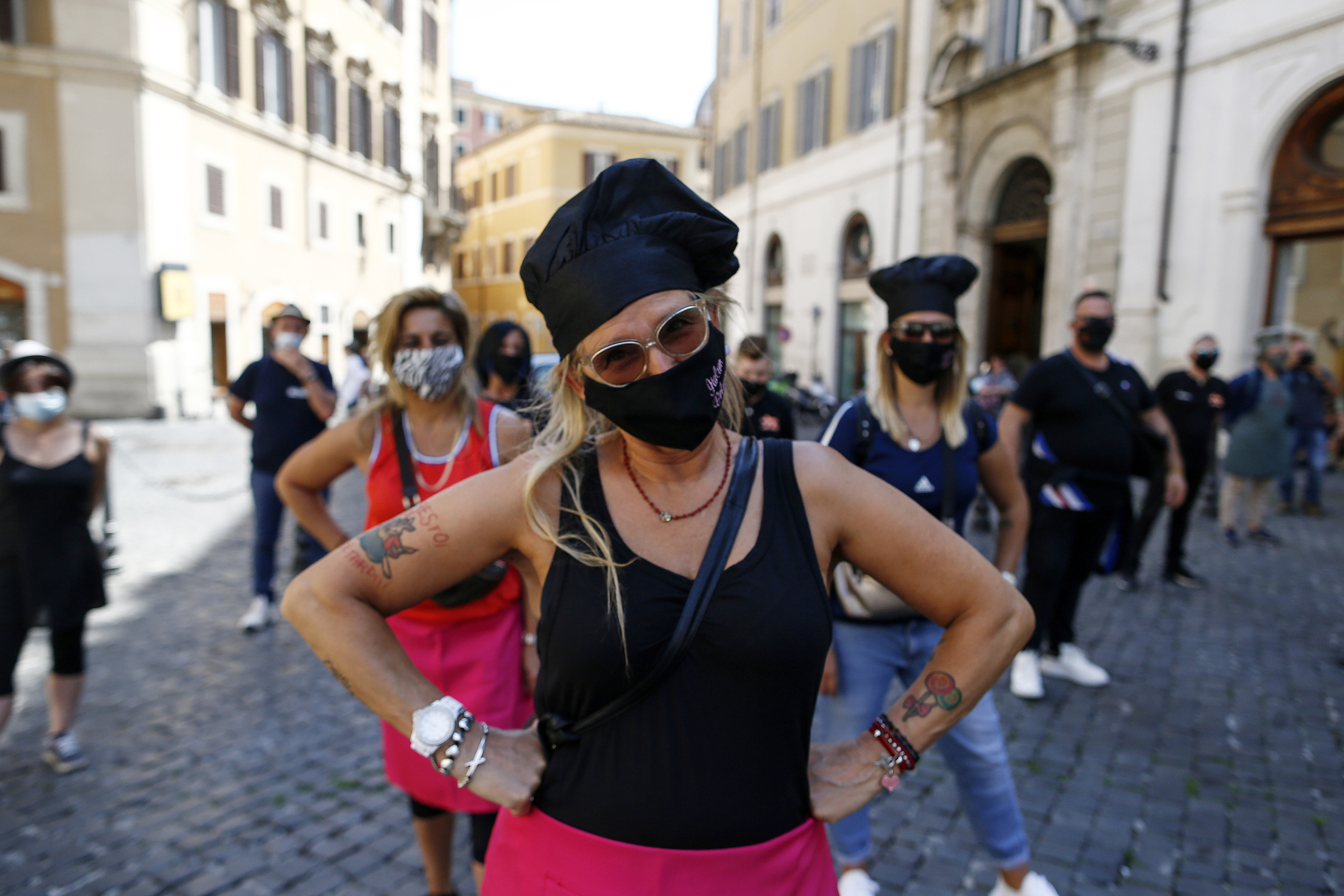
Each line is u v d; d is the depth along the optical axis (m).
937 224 16.88
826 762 1.28
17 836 2.95
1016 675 4.12
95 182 16.95
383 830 3.01
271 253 21.36
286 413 5.05
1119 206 12.59
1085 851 2.86
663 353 1.12
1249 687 4.24
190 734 3.74
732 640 1.12
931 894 2.66
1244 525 8.16
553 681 1.19
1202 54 11.39
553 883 1.21
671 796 1.15
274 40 21.16
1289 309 11.16
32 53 16.39
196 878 2.73
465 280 46.66
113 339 17.31
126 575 6.34
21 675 4.46
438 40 31.72
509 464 1.28
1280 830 2.98
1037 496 3.97
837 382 20.89
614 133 39.25
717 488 1.21
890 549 1.24
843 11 19.86
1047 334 13.84
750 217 25.09
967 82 15.48
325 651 1.22
